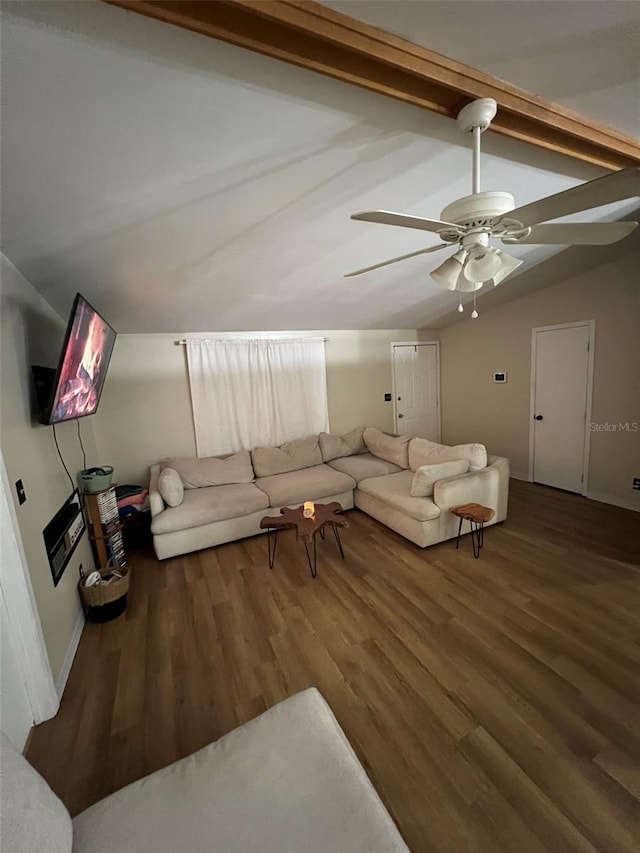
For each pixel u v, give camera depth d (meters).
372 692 1.78
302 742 1.15
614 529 3.30
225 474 3.97
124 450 3.95
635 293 3.51
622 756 1.43
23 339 2.10
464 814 1.27
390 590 2.59
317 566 2.97
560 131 1.70
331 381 5.01
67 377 2.06
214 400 4.24
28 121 1.28
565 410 4.21
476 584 2.60
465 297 4.24
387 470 4.20
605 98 1.58
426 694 1.75
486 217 1.48
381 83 1.34
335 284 3.39
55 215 1.80
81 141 1.40
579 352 4.00
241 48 1.17
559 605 2.33
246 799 1.00
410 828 1.24
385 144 1.70
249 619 2.37
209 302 3.33
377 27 1.17
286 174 1.80
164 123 1.39
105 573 2.60
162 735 1.63
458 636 2.11
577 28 1.21
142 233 2.11
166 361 4.05
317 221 2.28
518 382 4.69
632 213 2.87
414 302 4.24
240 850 0.89
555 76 1.43
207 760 1.12
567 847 1.17
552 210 1.41
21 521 1.70
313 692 1.36
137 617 2.44
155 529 3.08
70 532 2.40
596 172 2.24
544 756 1.44
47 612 1.87
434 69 1.30
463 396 5.51
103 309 3.12
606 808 1.26
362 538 3.43
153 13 1.01
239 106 1.38
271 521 2.91
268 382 4.50
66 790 1.42
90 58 1.12
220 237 2.30
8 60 1.08
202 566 3.07
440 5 1.10
